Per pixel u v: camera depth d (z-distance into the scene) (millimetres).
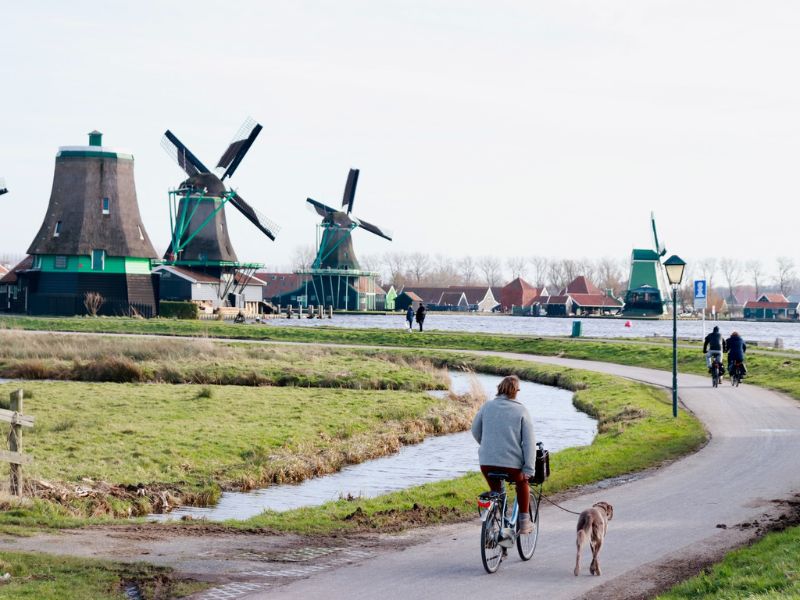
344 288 137375
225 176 107500
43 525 14656
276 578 11398
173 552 12875
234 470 21609
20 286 99875
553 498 16703
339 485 21188
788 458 20281
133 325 77938
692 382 40000
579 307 195375
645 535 13445
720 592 9852
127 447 22844
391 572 11664
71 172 91125
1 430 24203
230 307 104438
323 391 37281
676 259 27688
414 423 29859
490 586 10914
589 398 36219
